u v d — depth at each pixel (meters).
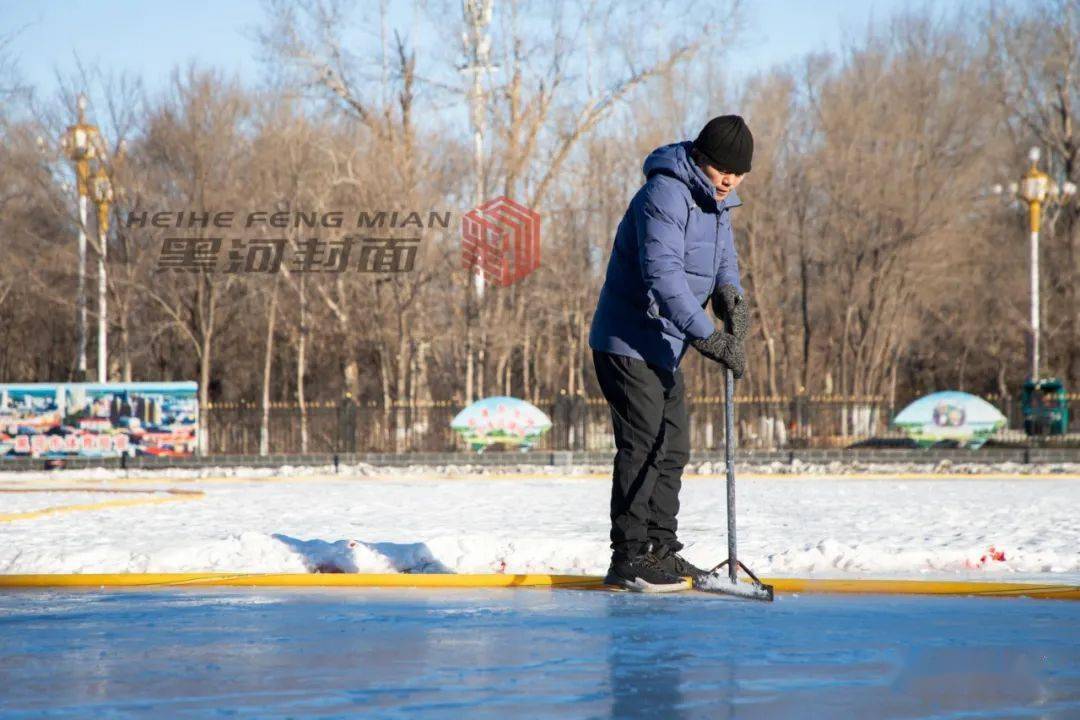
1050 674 7.03
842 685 6.71
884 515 27.41
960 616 9.43
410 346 79.75
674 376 11.73
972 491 38.53
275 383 98.56
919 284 86.62
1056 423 64.00
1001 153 96.56
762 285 83.62
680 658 7.51
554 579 12.10
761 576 14.00
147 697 6.41
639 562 11.54
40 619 9.41
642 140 79.25
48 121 72.19
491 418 57.72
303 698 6.37
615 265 11.84
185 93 70.62
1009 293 100.12
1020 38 106.12
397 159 73.06
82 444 56.19
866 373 86.62
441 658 7.53
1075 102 103.25
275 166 72.38
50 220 81.00
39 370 94.62
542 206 79.94
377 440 63.59
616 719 5.90
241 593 11.72
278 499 35.88
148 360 91.94
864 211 79.56
